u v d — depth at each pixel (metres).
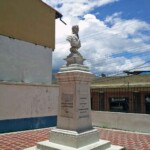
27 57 13.28
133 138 10.13
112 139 9.89
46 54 14.53
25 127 12.22
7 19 12.38
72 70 6.66
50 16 15.11
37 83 13.26
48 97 13.65
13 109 11.70
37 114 12.93
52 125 13.76
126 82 21.91
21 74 12.85
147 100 19.75
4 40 12.14
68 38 7.26
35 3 14.07
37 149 6.57
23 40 13.15
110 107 21.95
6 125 11.34
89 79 7.00
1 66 11.86
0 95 11.16
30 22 13.67
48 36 14.80
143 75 22.31
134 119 11.97
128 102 20.81
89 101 6.99
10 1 12.61
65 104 6.74
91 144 6.50
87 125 6.80
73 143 6.15
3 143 8.85
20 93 12.09
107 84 22.84
